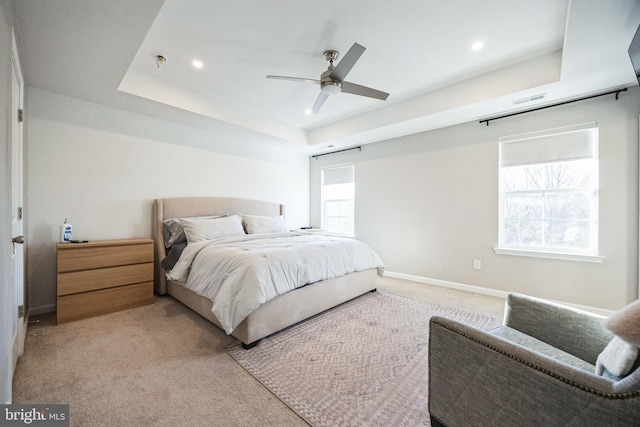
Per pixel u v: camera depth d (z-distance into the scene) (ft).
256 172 15.05
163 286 10.35
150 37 7.14
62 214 8.89
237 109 11.95
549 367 2.77
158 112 10.42
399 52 7.88
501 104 9.48
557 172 9.69
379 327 7.72
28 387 4.96
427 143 12.67
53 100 8.70
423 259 12.87
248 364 5.82
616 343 2.90
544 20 6.53
